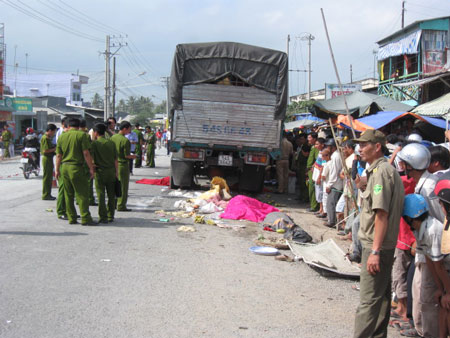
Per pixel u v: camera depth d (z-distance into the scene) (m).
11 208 9.89
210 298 5.09
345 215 8.58
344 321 4.69
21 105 40.25
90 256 6.42
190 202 11.21
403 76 21.34
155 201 11.77
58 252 6.53
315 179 10.80
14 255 6.27
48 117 46.84
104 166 8.64
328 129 17.14
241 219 9.88
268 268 6.42
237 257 6.88
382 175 3.71
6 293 4.89
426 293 4.11
